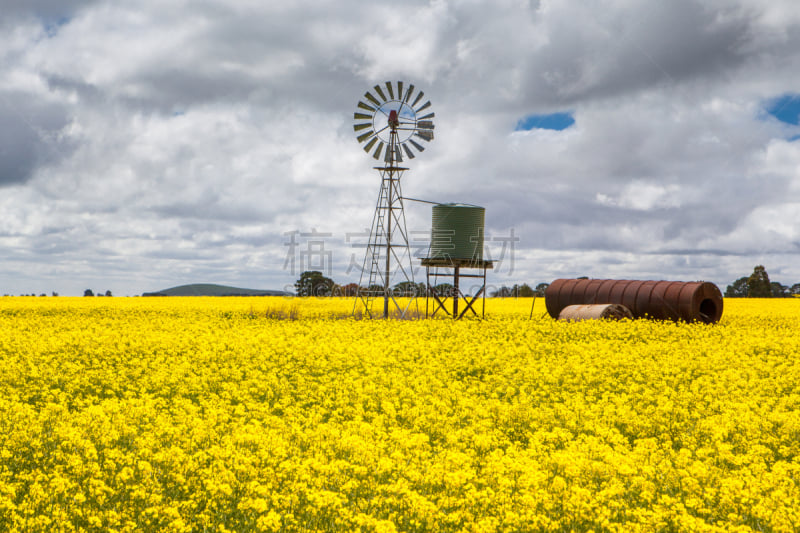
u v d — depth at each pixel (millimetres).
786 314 37656
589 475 7539
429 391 13055
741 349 20234
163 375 13977
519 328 25188
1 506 5969
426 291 34656
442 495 6828
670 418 11211
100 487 6496
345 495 6723
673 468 7887
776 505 6574
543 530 6242
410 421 10734
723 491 6898
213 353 17516
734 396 12867
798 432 10102
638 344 20703
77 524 6043
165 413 10344
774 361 18203
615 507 6672
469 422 10812
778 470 7730
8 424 9023
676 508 6398
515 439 10023
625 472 7305
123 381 13891
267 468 7258
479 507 6562
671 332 25062
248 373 14641
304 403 12117
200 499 6664
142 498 6527
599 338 22875
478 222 33844
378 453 8273
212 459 8047
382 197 33281
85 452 7680
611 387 14391
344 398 12148
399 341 20672
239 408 10773
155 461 7641
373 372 14781
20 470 7512
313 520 6219
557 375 15000
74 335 21297
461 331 24172
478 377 15781
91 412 9523
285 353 18203
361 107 33156
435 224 34125
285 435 8891
